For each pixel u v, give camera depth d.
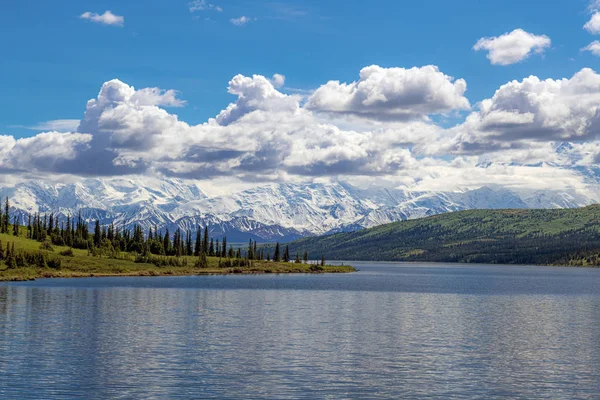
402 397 69.12
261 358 88.56
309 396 69.06
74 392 69.56
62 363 83.62
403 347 98.75
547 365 85.88
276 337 107.44
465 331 117.88
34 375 76.94
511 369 83.12
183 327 118.69
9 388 70.88
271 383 74.31
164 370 80.31
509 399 68.69
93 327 116.75
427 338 108.31
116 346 96.50
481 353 94.19
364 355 91.62
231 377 77.00
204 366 82.88
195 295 199.25
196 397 68.25
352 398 68.50
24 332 109.44
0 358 86.50
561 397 69.62
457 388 73.00
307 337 107.88
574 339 108.62
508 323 131.88
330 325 124.56
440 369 82.75
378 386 73.44
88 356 88.44
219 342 101.44
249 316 139.50
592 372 81.69
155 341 101.62
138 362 84.88
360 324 126.94
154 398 67.69
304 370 81.25
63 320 126.38
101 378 75.75
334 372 80.31
